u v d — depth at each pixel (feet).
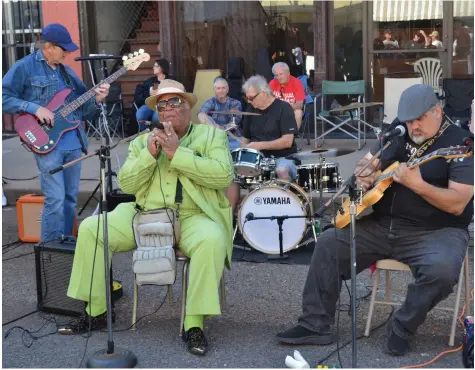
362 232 13.00
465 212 12.62
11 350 13.24
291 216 17.76
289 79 25.80
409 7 30.60
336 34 31.45
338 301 13.96
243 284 16.35
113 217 13.89
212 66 33.71
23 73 17.06
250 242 18.31
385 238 12.87
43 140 17.02
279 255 18.17
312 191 19.07
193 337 12.91
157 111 13.97
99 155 12.32
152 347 13.16
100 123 26.35
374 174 13.17
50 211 17.42
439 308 13.10
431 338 13.16
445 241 12.32
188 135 14.16
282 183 18.16
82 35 33.65
